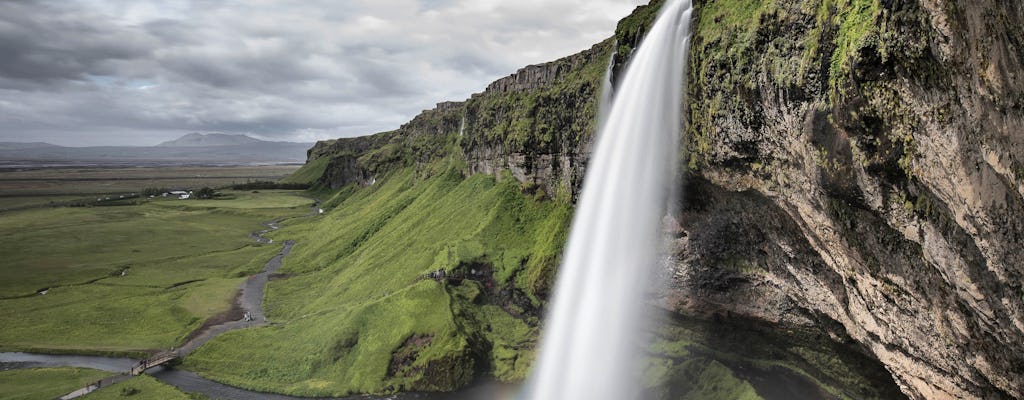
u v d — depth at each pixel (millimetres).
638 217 64250
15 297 124875
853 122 35344
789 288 52875
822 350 54531
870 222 39094
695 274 61688
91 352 93062
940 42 28406
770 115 43500
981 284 31906
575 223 79562
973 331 34656
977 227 30062
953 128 29422
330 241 166250
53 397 75750
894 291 39562
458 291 92188
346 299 107625
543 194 111938
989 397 35969
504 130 130750
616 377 67875
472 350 78562
